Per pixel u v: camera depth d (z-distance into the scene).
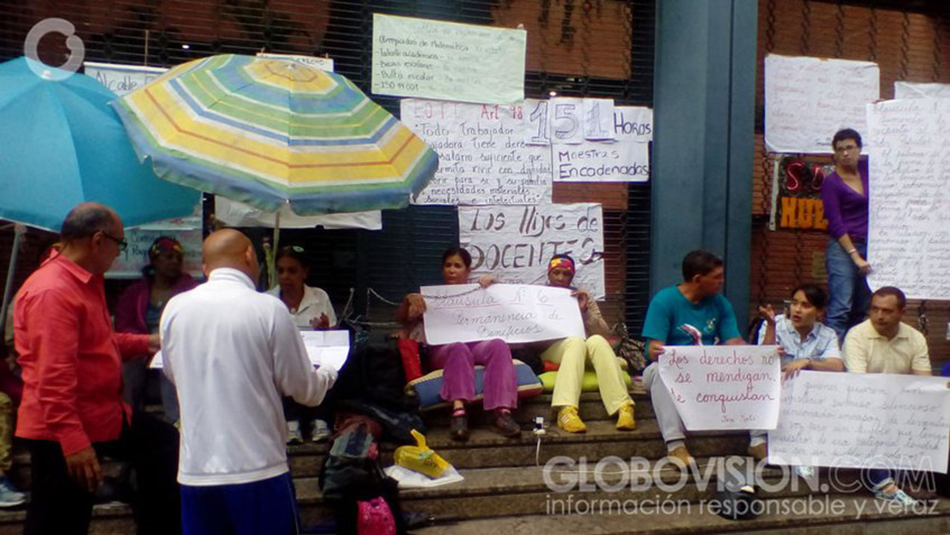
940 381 5.50
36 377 3.54
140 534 4.02
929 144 6.34
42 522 3.63
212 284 3.51
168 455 3.96
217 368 3.38
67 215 3.85
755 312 7.57
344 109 4.54
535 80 6.88
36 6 5.81
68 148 4.14
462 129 6.62
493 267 6.70
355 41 6.47
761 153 7.48
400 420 5.18
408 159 4.68
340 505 4.61
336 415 5.27
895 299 5.61
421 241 6.63
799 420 5.54
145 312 5.09
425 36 6.52
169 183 4.42
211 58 4.76
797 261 7.70
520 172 6.75
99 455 3.92
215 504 3.39
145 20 6.04
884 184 6.39
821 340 5.73
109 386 3.77
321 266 6.41
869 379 5.51
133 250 5.82
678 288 5.86
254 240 6.24
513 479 5.16
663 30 6.93
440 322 5.71
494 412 5.52
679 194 6.84
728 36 6.82
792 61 7.39
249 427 3.40
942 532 5.44
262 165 4.17
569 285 6.15
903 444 5.51
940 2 7.91
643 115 6.99
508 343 5.75
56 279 3.60
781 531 5.15
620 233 7.07
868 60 7.80
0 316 4.68
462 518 4.99
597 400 5.86
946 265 6.37
